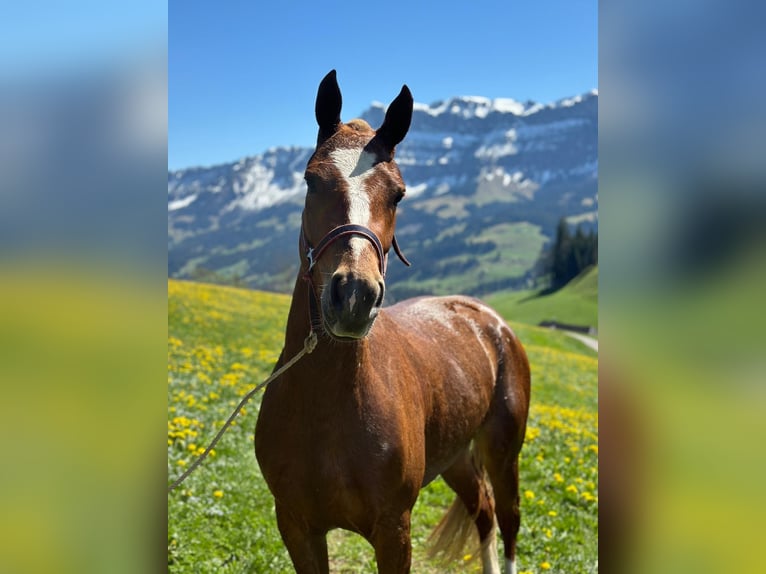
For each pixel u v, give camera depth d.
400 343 3.42
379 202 2.55
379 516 2.91
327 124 2.87
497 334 4.59
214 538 4.42
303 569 3.04
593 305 85.12
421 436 3.18
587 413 12.77
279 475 2.90
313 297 2.70
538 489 6.16
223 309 21.48
